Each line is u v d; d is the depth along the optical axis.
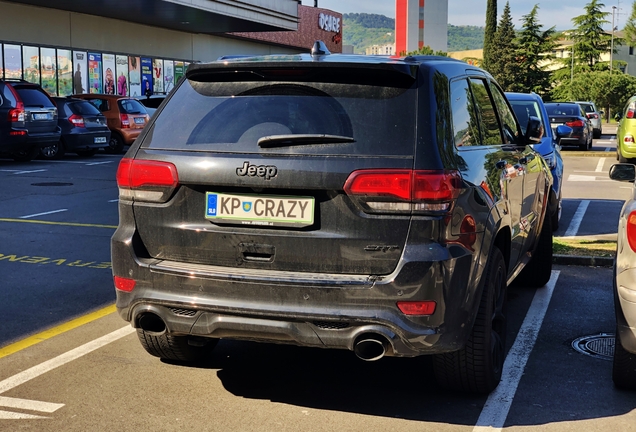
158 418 4.02
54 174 16.59
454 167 3.84
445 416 4.09
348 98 3.92
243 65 4.04
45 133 18.77
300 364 4.92
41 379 4.58
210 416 4.05
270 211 3.85
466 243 3.88
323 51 4.39
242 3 29.78
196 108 4.17
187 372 4.73
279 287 3.76
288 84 4.04
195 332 3.94
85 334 5.48
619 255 4.26
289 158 3.80
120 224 4.21
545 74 89.00
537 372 4.81
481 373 4.21
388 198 3.69
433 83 4.00
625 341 4.12
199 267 3.95
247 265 3.90
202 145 4.00
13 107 18.00
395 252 3.70
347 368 4.85
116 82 30.28
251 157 3.85
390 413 4.12
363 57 4.15
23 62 25.36
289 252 3.82
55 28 26.78
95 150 23.73
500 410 4.18
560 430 3.93
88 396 4.32
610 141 35.41
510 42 88.75
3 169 17.41
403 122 3.81
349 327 3.71
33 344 5.25
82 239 9.26
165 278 3.97
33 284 6.98
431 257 3.67
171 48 33.97
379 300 3.68
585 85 74.69
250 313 3.79
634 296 4.06
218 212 3.94
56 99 20.75
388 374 4.75
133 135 23.73
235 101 4.11
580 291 7.02
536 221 6.21
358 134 3.80
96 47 28.95
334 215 3.76
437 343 3.75
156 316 4.10
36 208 11.79
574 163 22.64
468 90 4.69
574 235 10.27
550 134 10.73
